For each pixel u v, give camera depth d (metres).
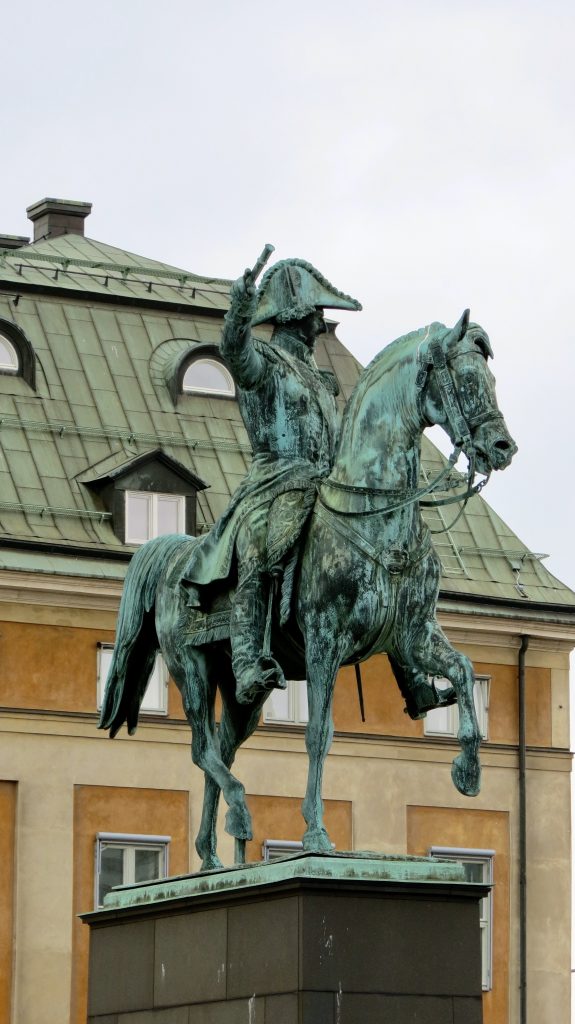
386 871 18.44
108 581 44.00
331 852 18.44
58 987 42.78
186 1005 19.44
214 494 46.81
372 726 46.38
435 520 49.41
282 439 20.20
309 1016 18.03
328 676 18.81
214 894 19.19
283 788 45.28
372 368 19.11
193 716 20.81
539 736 48.00
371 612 18.72
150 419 47.38
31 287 48.38
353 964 18.22
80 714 43.66
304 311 20.62
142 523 45.47
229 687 21.17
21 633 43.50
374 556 18.73
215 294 50.53
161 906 19.91
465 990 18.53
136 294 49.34
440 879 18.56
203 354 48.44
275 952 18.44
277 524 19.25
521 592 48.50
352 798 45.94
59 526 44.62
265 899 18.64
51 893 43.00
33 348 47.19
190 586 20.34
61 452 46.03
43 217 54.44
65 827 43.28
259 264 19.44
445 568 48.31
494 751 47.50
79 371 47.59
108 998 20.53
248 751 45.12
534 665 48.25
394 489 18.78
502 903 47.00
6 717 43.12
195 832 44.28
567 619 48.41
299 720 45.62
